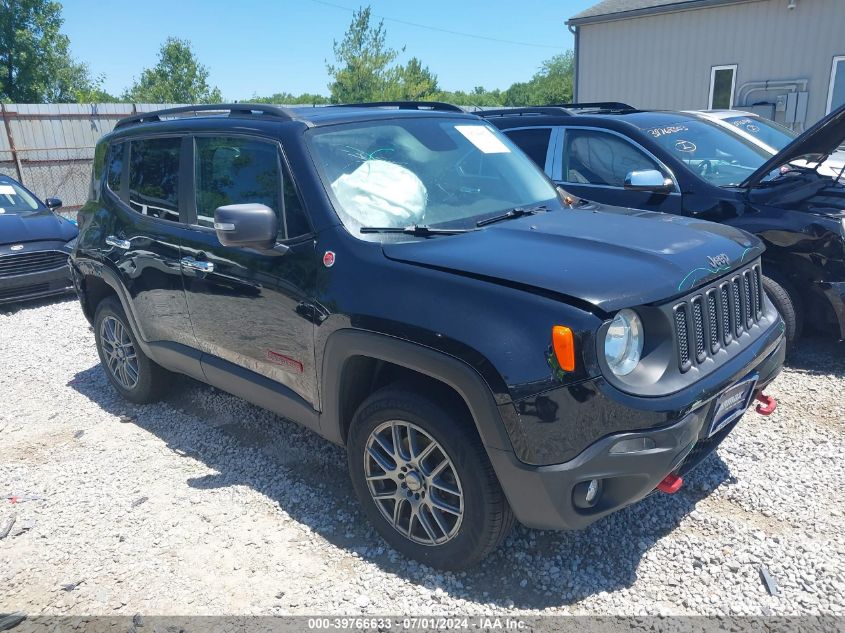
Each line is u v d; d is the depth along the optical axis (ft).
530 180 12.37
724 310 9.12
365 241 9.44
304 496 11.25
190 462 12.64
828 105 45.42
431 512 8.98
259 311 10.70
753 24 47.14
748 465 11.41
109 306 14.90
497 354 7.70
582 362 7.43
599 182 18.26
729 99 49.60
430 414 8.52
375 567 9.39
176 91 158.71
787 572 8.84
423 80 108.47
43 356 19.40
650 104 53.52
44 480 12.19
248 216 9.52
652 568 9.08
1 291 23.99
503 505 8.41
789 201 15.05
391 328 8.59
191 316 12.28
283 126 10.85
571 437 7.55
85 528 10.64
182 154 12.59
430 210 10.39
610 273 8.01
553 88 206.18
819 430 12.50
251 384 11.41
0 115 45.83
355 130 11.08
